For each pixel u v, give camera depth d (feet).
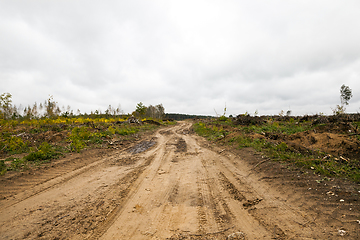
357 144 18.65
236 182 17.46
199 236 9.96
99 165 24.91
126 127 67.41
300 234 9.46
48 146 27.61
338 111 38.14
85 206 13.64
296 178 15.66
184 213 12.51
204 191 16.03
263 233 9.88
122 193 15.97
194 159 27.61
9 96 41.68
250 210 12.39
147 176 20.54
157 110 226.79
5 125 41.55
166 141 47.34
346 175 14.52
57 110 86.02
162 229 10.74
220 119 82.58
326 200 11.84
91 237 10.11
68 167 23.16
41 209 13.19
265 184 16.05
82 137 38.14
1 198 14.57
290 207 12.07
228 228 10.57
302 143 24.84
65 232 10.55
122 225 11.22
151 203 14.08
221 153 29.50
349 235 8.78
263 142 28.81
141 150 35.32
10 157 24.50
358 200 11.10
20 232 10.54
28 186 17.04
